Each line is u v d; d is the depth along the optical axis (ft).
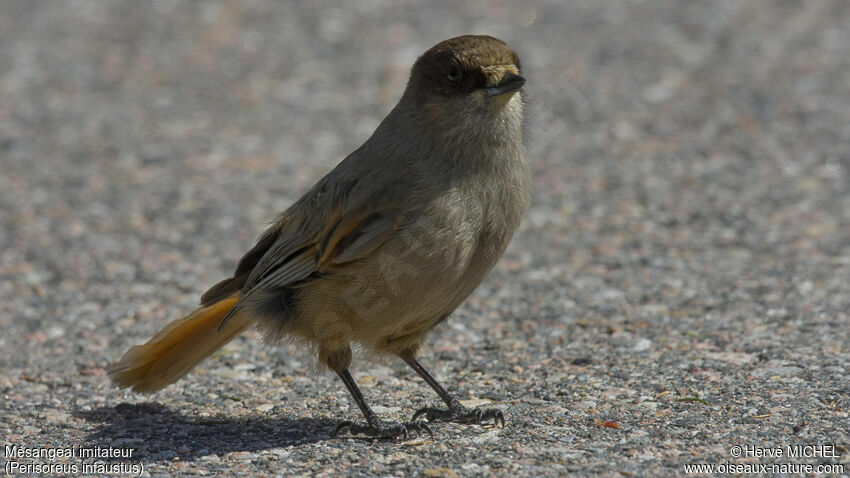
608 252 45.34
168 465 25.99
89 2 94.68
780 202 50.47
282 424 29.48
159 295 42.42
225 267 45.60
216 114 67.77
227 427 29.27
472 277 28.25
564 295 40.55
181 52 80.74
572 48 77.87
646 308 38.42
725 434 26.27
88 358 35.65
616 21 84.43
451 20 85.71
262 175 57.36
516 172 28.07
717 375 31.07
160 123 66.49
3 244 48.39
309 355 29.78
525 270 43.68
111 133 64.85
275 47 81.15
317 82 73.05
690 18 84.53
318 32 84.28
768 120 63.05
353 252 27.22
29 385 33.12
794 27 81.15
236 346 36.86
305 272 28.37
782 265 42.11
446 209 26.94
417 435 27.99
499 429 27.94
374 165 28.04
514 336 36.52
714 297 38.93
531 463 25.02
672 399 29.32
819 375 30.30
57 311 40.45
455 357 34.99
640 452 25.39
